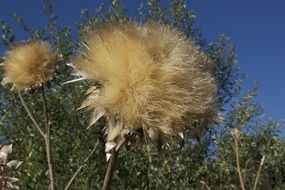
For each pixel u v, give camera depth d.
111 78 0.40
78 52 0.43
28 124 1.38
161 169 1.46
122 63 0.40
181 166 1.48
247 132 1.61
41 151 1.35
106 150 0.40
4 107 1.39
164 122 0.40
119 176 1.45
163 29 0.44
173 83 0.40
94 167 1.37
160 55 0.41
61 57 0.52
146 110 0.40
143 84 0.40
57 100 1.37
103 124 0.42
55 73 0.51
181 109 0.40
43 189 1.31
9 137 1.40
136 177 1.46
